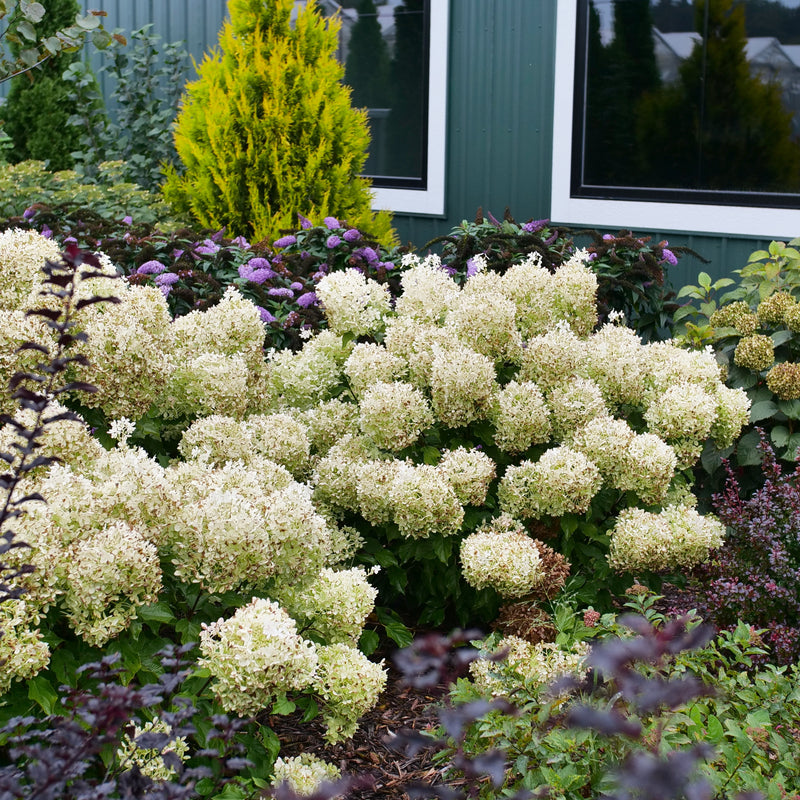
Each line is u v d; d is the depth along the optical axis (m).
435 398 3.43
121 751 2.14
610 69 6.88
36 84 8.41
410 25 7.68
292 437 3.50
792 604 3.18
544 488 3.29
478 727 2.39
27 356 2.92
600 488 3.57
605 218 6.85
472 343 3.59
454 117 7.37
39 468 2.66
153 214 6.65
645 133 6.89
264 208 6.13
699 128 6.74
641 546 3.26
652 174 6.92
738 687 2.63
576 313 3.92
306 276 5.57
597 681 2.48
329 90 6.31
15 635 2.24
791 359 4.75
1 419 2.05
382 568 3.55
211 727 2.42
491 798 2.24
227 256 5.43
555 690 1.92
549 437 3.66
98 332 3.03
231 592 2.70
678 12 6.67
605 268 5.53
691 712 2.23
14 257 3.30
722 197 6.48
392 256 5.67
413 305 3.87
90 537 2.46
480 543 3.15
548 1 6.88
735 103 6.61
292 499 2.80
